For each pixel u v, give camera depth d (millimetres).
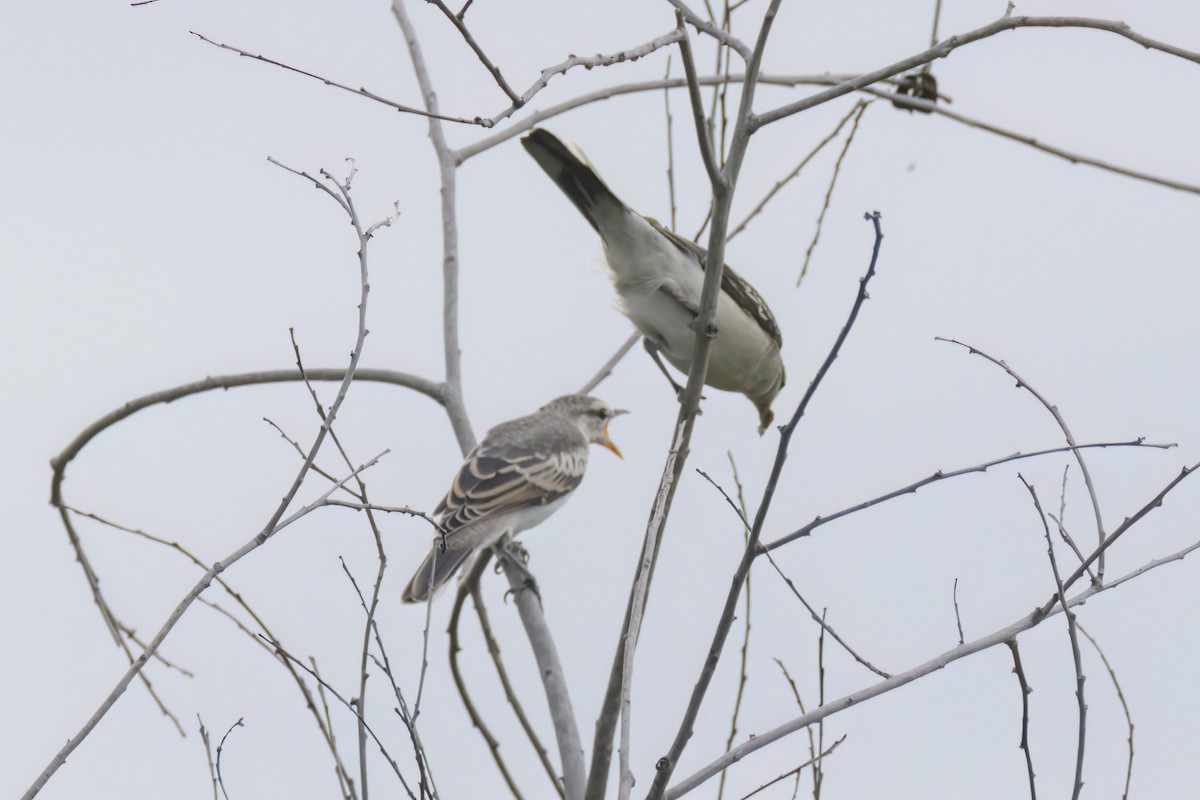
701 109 8805
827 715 7906
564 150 12734
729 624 7551
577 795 10281
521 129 13430
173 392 12164
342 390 7922
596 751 8766
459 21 7449
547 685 11008
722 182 9062
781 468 7398
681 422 9445
